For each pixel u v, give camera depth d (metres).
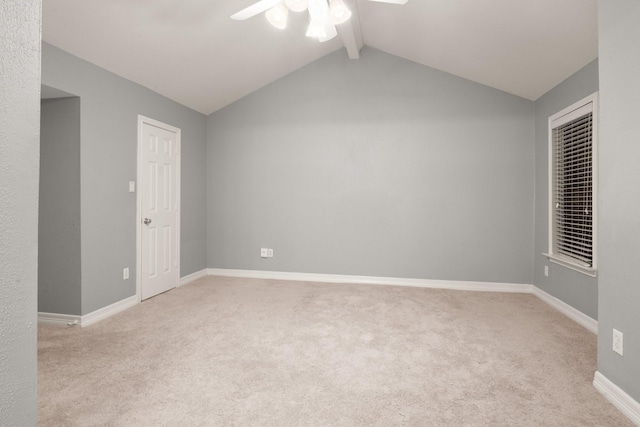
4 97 0.62
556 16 2.58
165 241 4.07
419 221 4.34
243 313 3.33
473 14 2.93
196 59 3.54
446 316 3.26
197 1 2.74
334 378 2.14
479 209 4.20
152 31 2.92
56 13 2.42
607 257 1.91
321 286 4.33
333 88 4.52
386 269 4.43
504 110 4.12
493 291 4.16
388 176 4.40
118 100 3.35
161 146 3.98
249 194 4.78
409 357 2.42
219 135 4.85
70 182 2.98
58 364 2.29
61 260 3.01
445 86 4.25
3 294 0.62
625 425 1.69
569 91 3.32
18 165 0.64
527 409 1.82
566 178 3.49
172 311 3.38
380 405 1.86
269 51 3.91
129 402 1.87
